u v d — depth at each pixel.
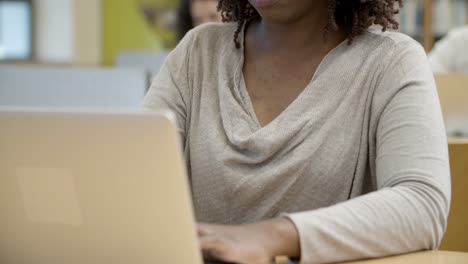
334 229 1.22
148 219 1.02
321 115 1.47
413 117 1.39
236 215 1.50
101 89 3.36
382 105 1.46
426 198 1.30
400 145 1.38
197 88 1.63
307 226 1.21
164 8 7.67
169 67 1.68
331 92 1.49
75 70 3.37
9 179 1.05
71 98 3.37
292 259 1.24
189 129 1.62
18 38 7.57
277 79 1.55
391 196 1.29
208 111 1.58
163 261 1.04
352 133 1.48
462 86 2.90
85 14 7.64
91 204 1.03
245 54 1.60
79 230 1.05
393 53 1.49
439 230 1.32
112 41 7.75
